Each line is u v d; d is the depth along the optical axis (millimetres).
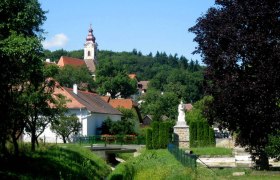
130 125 70750
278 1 24203
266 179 21438
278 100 23750
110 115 75875
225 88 24297
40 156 27953
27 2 20375
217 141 58312
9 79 19719
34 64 19953
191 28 26953
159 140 50938
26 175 21688
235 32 24984
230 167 28234
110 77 117938
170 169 25078
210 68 26188
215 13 26516
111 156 52062
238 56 24797
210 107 26266
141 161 35750
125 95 119312
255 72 24078
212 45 25984
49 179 23297
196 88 139375
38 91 27828
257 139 25422
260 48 23844
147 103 109125
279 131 25047
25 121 27234
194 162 21969
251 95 23516
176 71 151875
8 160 23859
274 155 25453
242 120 24969
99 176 33625
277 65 23406
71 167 28859
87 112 65062
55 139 59281
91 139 56562
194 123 50969
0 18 18719
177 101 103688
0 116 21438
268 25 24547
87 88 112812
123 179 29625
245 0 24750
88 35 169750
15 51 17250
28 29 20922
